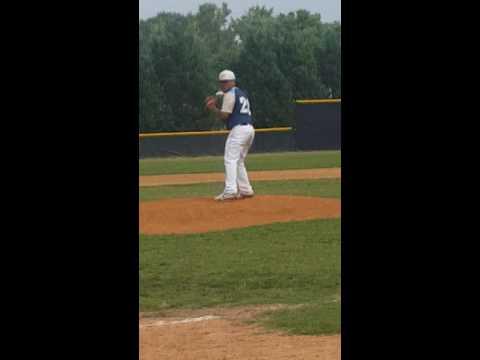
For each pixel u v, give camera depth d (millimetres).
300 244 32031
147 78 101625
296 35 106062
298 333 19562
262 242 32531
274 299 23719
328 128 92688
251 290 24984
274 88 102688
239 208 39688
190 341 19141
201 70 103250
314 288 25000
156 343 18984
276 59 104062
